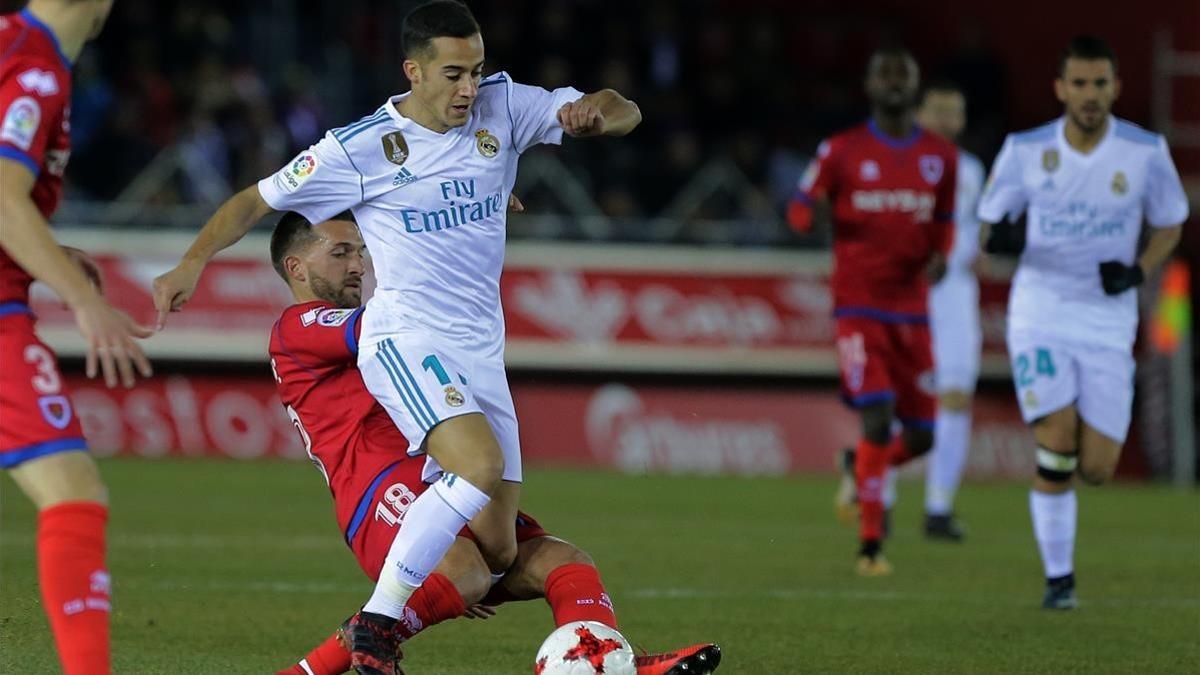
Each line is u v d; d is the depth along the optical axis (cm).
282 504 4534
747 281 6394
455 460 1833
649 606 2830
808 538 4091
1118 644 2469
